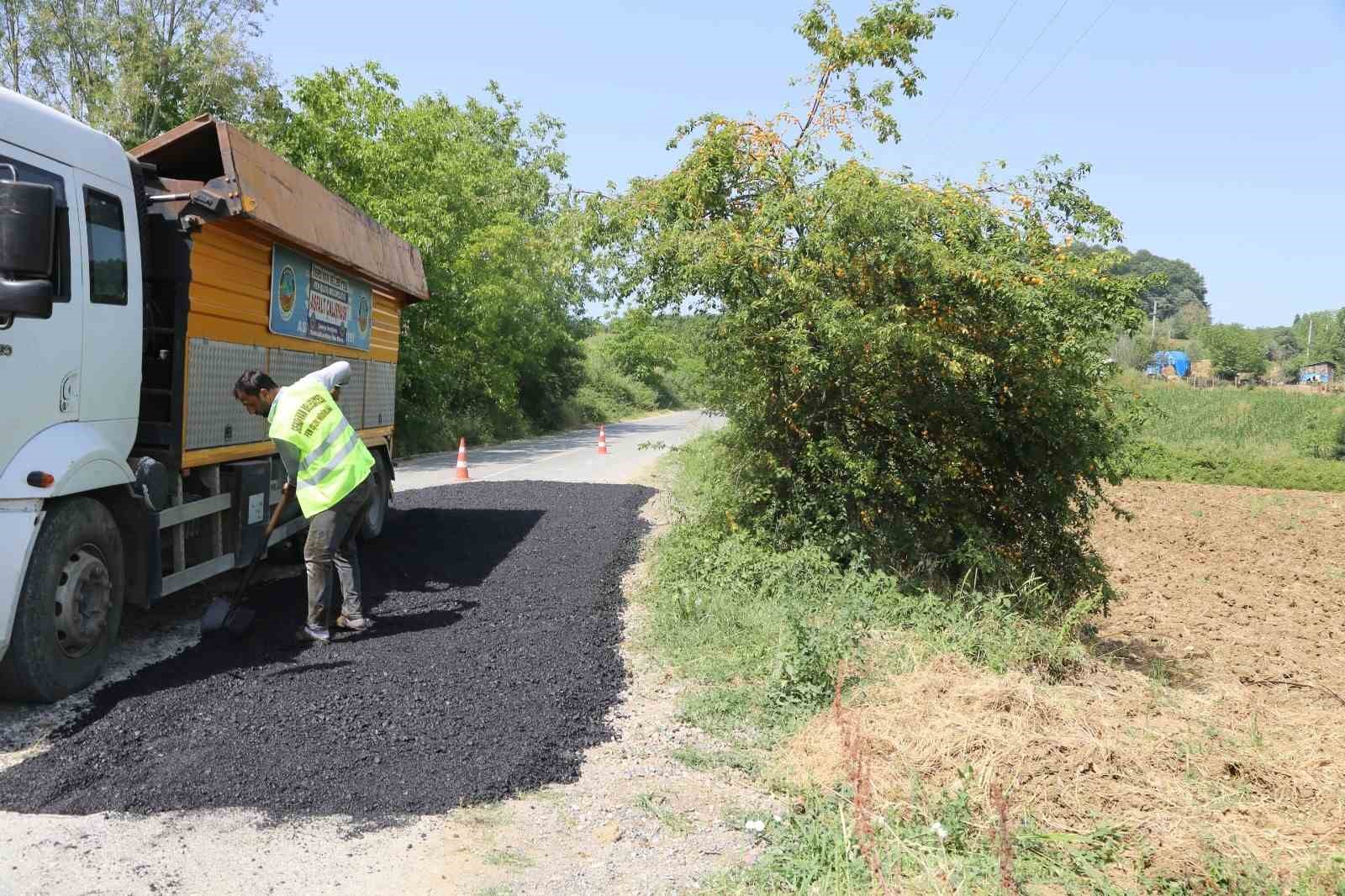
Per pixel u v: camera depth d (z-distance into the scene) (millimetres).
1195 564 15305
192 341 6383
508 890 3500
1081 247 8383
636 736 5152
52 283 5219
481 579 8539
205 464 6645
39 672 5035
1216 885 3604
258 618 6953
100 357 5637
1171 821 4039
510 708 5305
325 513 6328
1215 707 6195
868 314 7703
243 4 25594
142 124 24594
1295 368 101438
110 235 5773
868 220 7535
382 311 10789
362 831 3926
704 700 5613
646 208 8648
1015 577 8664
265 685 5477
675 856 3814
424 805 4148
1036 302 7562
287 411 6320
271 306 7602
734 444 8883
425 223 23516
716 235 8125
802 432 8547
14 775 4234
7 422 4898
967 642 6727
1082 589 9398
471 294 26141
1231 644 9836
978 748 4562
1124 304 7957
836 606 7340
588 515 12578
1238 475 30625
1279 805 4398
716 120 8727
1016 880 3555
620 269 8977
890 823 3965
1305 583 13992
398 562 9016
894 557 8461
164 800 4090
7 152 4984
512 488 15172
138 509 5922
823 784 4418
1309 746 5363
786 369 8297
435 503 13195
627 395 55219
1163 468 31141
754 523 8625
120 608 5785
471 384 30875
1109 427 8984
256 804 4102
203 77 24234
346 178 22688
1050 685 6348
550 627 7070
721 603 7297
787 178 8445
